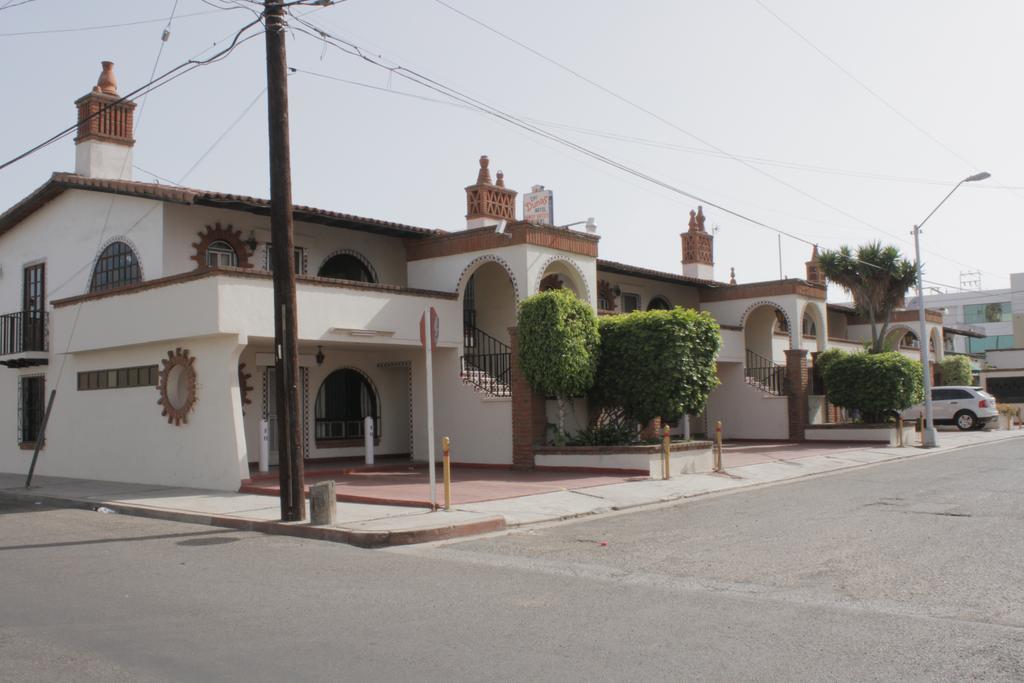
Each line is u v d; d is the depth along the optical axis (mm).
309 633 6586
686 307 33219
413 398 21844
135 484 18609
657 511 13781
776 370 31906
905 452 25969
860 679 5332
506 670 5590
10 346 22328
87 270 21000
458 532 11539
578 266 21750
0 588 8461
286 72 12992
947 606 7207
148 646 6289
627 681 5336
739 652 5934
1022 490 15211
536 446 19500
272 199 12883
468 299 23859
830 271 34000
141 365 18844
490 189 22969
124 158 21703
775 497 15328
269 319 17062
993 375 52125
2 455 23484
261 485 16469
